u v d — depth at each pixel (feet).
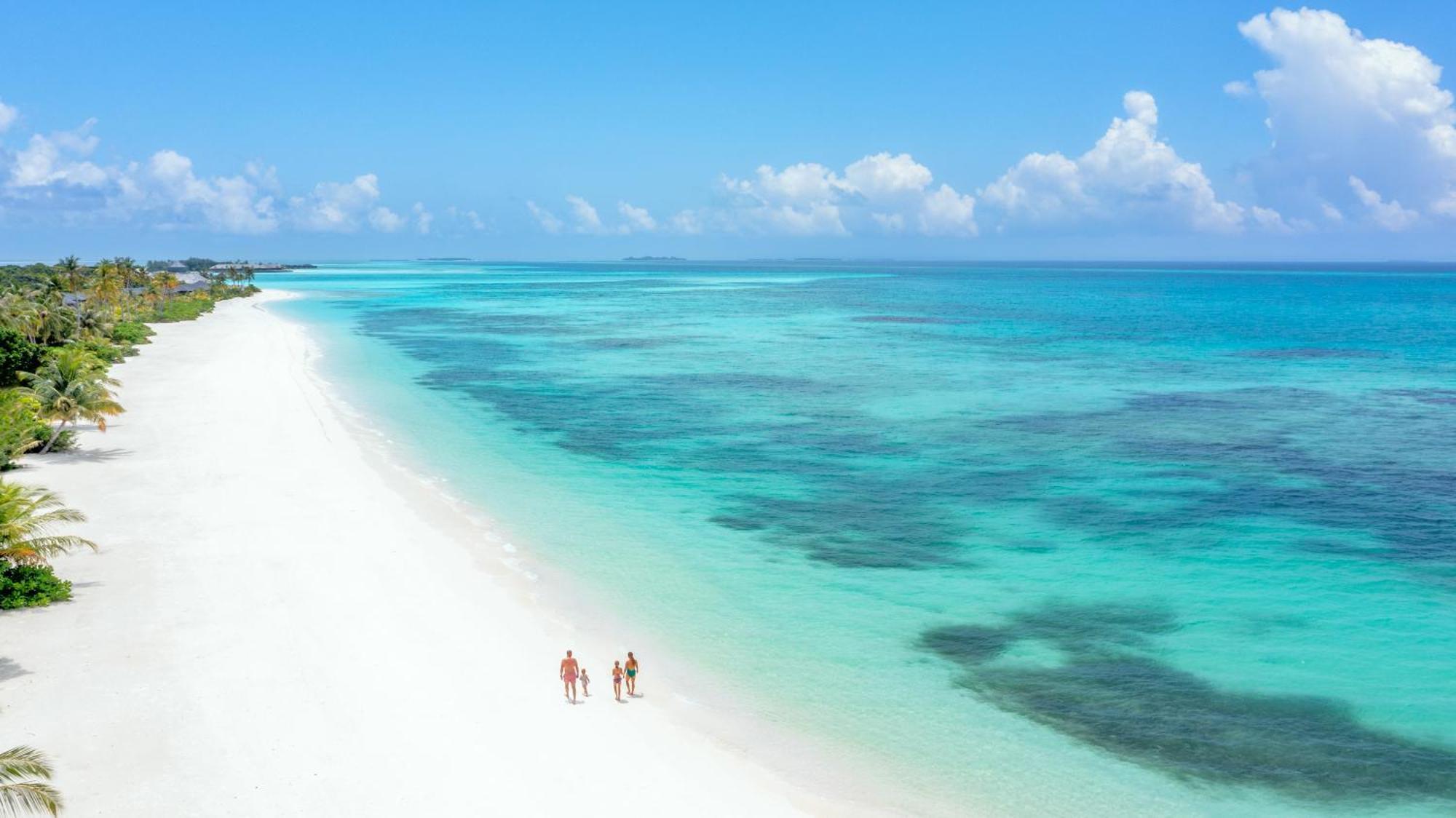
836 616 114.42
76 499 152.56
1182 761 83.10
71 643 99.66
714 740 84.99
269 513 146.72
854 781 79.10
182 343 388.98
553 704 90.22
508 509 157.99
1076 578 128.06
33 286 535.19
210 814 71.87
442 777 77.41
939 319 582.35
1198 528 150.10
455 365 349.82
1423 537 145.38
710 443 214.07
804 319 586.86
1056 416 246.47
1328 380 311.27
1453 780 80.38
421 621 108.06
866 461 196.54
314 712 86.94
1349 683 97.86
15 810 70.95
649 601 118.01
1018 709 91.97
